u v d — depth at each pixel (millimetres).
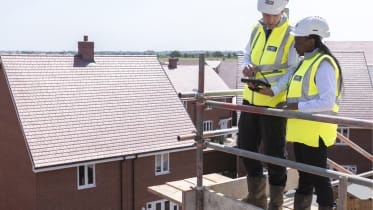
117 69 22891
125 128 20172
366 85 24656
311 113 2863
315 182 3391
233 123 32375
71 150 18062
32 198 17719
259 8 3482
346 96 24156
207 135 3695
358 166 23422
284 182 3719
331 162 4551
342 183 2674
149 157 19938
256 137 3885
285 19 3578
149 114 21391
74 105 19906
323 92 3064
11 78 19281
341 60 25922
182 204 3764
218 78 37219
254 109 3117
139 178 19719
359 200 3986
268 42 3596
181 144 20578
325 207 3369
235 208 3467
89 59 22500
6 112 19453
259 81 3436
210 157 18578
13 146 19047
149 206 20141
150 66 24047
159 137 20484
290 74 3500
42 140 17891
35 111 18750
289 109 3309
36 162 17016
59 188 17703
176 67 36750
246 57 3867
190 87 34375
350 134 23281
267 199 4148
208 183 4352
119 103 21188
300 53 3275
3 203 20375
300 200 3510
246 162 3859
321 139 3223
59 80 20578
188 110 28141
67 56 22016
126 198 19438
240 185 4207
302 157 3350
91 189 18484
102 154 18531
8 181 19797
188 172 21250
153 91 22672
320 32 3148
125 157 18969
